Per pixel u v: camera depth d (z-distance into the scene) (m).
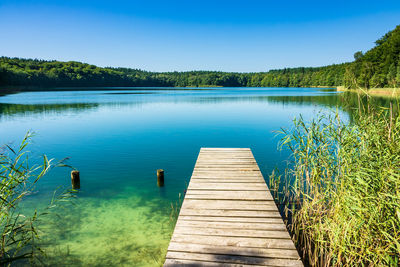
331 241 3.74
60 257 4.30
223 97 48.69
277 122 18.98
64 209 5.99
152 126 17.73
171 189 7.23
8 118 20.69
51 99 41.09
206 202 4.73
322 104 29.58
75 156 10.54
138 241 4.77
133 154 10.90
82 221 5.46
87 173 8.51
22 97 45.22
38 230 5.07
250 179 5.89
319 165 4.88
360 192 3.77
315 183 4.75
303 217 4.65
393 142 3.77
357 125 4.67
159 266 4.10
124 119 20.84
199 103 35.28
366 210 3.34
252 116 22.19
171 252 3.29
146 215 5.75
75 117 21.70
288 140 5.39
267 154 10.71
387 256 3.01
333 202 4.21
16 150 11.39
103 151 11.38
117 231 5.09
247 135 14.77
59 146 12.18
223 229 3.81
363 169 3.84
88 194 6.86
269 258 3.15
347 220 3.80
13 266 4.05
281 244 3.43
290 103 33.09
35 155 10.65
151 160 10.05
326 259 3.87
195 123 18.92
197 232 3.74
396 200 3.35
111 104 33.62
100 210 5.97
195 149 11.77
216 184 5.60
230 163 7.17
